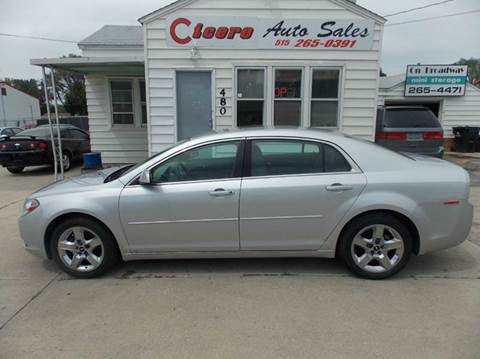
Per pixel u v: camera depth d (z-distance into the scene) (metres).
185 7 7.68
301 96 8.07
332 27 7.74
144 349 2.67
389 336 2.77
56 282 3.76
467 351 2.60
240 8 7.69
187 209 3.63
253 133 3.73
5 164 10.55
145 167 3.71
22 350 2.69
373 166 3.62
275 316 3.06
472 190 7.78
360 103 8.08
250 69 7.98
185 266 4.06
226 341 2.75
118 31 12.93
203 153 3.70
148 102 8.06
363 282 3.63
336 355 2.57
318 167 3.64
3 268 4.13
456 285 3.56
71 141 11.75
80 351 2.66
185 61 7.91
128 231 3.70
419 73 15.45
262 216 3.61
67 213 3.71
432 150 8.59
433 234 3.59
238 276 3.80
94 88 10.90
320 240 3.67
